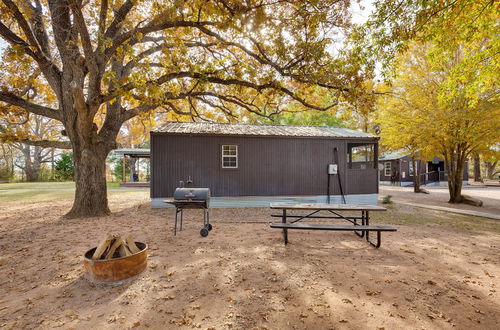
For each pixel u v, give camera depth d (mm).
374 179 11836
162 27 7074
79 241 5602
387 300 3098
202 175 10367
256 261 4348
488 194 16891
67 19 8094
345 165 11508
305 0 6547
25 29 6668
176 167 10172
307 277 3717
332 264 4227
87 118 7738
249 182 10719
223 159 10555
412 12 5586
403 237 5980
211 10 6617
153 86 6824
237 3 6637
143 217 8422
